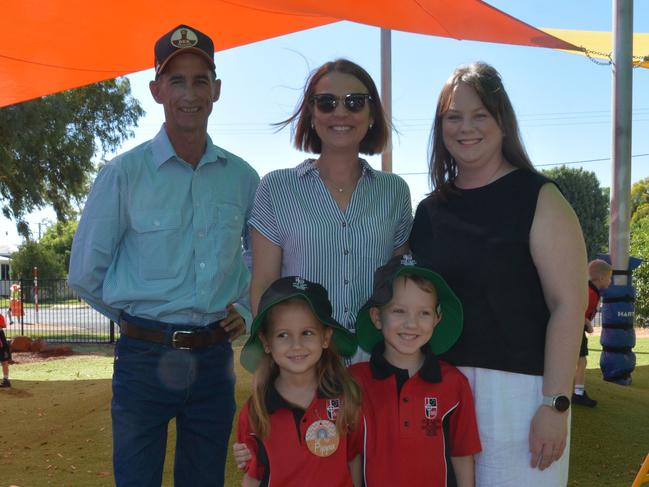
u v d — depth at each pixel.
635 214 43.34
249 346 2.76
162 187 3.20
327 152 3.05
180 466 3.40
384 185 3.11
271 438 2.58
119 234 3.23
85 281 3.23
